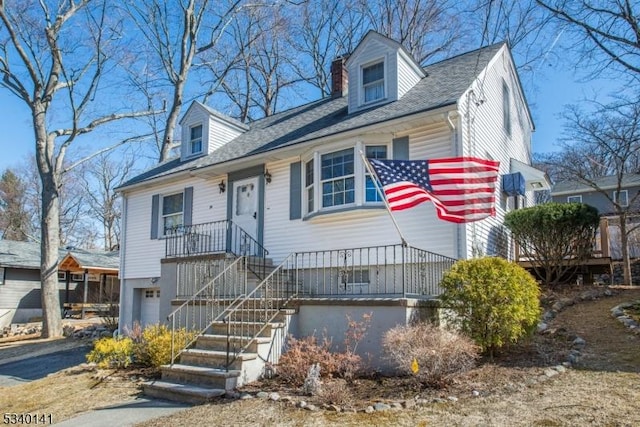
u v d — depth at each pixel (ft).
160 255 49.39
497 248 38.55
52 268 58.08
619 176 48.03
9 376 33.81
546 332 27.02
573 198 100.17
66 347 46.70
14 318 80.23
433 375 20.34
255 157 40.24
